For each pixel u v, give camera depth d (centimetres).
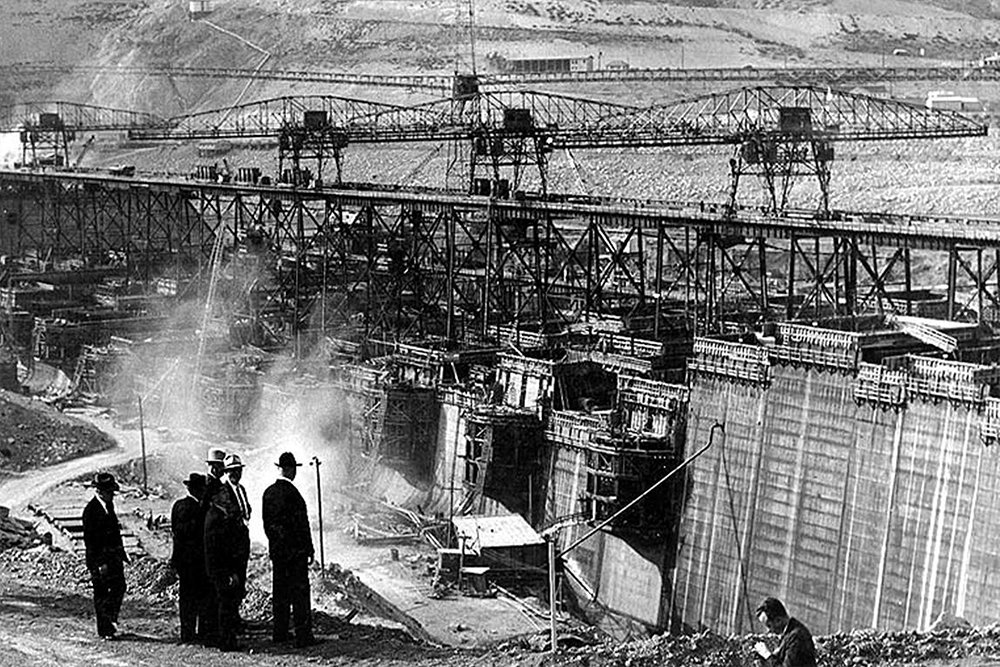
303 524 3731
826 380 10769
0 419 14138
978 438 9588
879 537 10238
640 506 11688
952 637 3766
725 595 11269
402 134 18075
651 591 11725
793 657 2962
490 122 17300
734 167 15125
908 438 10081
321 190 16925
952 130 17050
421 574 10900
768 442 11131
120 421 15662
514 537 11288
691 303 15150
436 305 16275
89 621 4084
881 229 11900
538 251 14712
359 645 3772
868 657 3609
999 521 9394
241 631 3934
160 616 4219
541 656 3603
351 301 17162
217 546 3647
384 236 18238
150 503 11694
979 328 11594
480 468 12456
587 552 11831
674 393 11988
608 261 17962
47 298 19700
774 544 10975
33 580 4944
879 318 12269
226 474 3841
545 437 12600
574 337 14212
